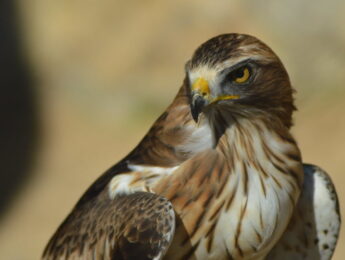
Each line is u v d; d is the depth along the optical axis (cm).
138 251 677
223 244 698
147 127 1867
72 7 2009
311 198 764
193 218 692
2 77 2005
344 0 1823
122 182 720
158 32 1928
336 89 1798
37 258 1642
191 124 707
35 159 1877
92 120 1916
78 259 720
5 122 1953
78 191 1781
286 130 727
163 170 708
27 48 2003
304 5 1838
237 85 694
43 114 1950
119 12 1981
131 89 1911
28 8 2019
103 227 706
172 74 1898
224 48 693
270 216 705
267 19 1858
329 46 1814
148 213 681
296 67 1816
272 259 788
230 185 694
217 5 1894
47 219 1734
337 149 1717
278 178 711
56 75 1978
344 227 1530
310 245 777
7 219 1755
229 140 699
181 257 701
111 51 1958
